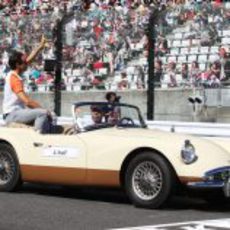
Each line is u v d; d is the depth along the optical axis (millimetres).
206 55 31344
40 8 48781
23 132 18406
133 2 42500
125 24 33625
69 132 18000
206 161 15742
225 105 29828
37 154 17922
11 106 19938
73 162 17234
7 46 36906
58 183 17703
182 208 16719
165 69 31875
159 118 31844
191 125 26719
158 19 29891
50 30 35094
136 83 32812
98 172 16844
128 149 16359
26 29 36188
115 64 33688
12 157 18438
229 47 30797
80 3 46344
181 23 32219
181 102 31219
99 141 16938
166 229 13414
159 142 16062
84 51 33594
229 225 14070
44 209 15867
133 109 19047
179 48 32031
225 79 30266
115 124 18328
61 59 31641
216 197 17422
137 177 16266
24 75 36000
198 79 30953
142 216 15094
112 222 14180
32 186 20578
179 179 15758
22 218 14469
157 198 15922
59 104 31969
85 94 33531
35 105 19859
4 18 37219
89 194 19172
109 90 33562
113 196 18797
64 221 14195
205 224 14172
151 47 29109
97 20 33688
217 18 31516
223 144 17250
